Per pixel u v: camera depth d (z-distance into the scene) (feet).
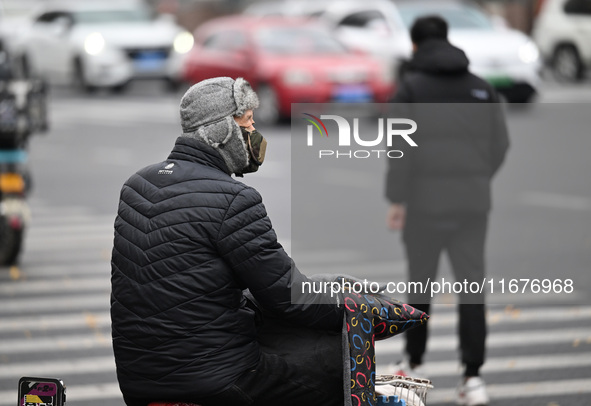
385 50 223.92
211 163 42.60
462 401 63.77
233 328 41.70
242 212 41.42
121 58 285.84
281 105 212.64
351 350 43.14
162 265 41.06
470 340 62.90
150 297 41.06
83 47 286.05
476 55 216.13
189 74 243.81
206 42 243.40
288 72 212.23
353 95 209.87
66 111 253.85
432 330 80.64
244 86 42.93
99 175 159.12
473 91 61.16
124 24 294.66
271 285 41.57
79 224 124.36
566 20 288.71
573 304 86.63
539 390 67.00
